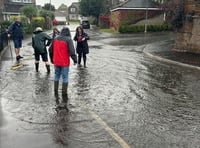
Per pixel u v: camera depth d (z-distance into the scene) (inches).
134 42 1012.5
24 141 211.2
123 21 1626.5
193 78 430.9
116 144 207.9
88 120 253.1
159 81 408.2
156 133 229.3
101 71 464.4
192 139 220.4
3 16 1978.3
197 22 644.1
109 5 2554.1
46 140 213.3
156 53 671.8
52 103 298.5
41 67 490.9
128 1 1646.2
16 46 550.0
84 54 506.6
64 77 325.1
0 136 219.1
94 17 2746.1
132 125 244.4
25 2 2407.7
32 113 269.1
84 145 206.1
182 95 340.2
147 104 303.0
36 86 363.6
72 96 323.9
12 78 405.1
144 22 1638.8
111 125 243.0
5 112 271.0
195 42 659.4
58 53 318.3
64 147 202.8
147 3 1637.6
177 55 634.2
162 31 1595.7
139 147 204.4
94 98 318.3
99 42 1023.0
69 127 237.6
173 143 212.5
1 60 557.9
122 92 345.4
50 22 2154.3
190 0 648.4
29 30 1439.5
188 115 273.6
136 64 544.1
